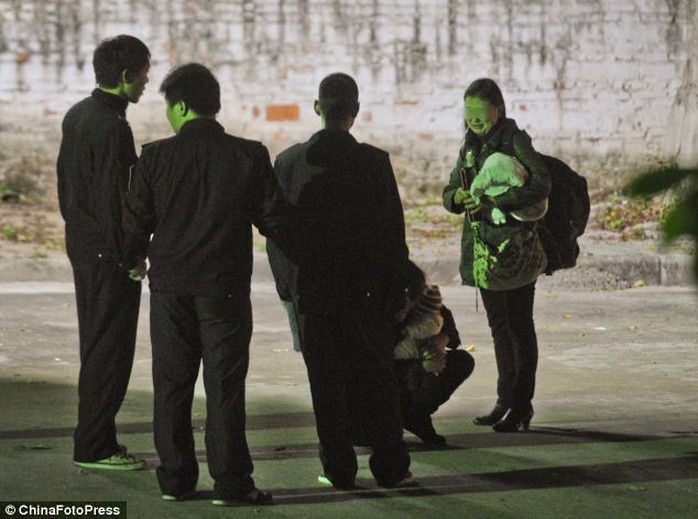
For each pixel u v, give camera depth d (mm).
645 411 27984
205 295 18094
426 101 66000
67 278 49969
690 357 35750
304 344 19531
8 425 25203
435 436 23719
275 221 18328
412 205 64812
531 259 23766
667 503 19531
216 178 18094
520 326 24656
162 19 63844
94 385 20750
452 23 66062
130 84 20141
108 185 19812
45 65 62656
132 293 20438
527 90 66938
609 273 50469
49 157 62562
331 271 19109
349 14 65188
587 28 67188
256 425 25844
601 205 61781
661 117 67688
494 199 23266
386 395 19734
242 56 64562
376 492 20000
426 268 51125
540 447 23656
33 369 32750
